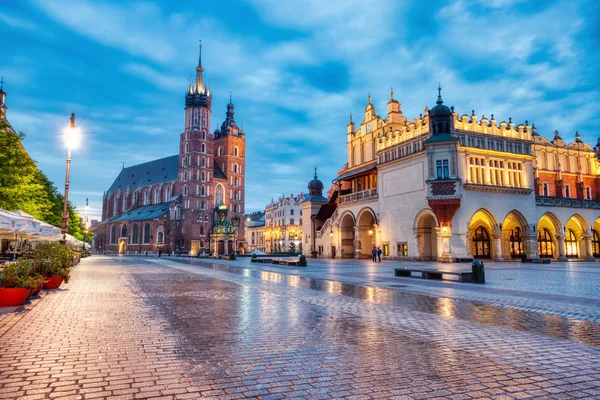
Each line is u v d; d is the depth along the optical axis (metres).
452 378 5.87
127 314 11.19
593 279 22.20
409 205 48.12
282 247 135.75
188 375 5.99
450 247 43.47
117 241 129.88
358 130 64.75
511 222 50.84
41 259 18.16
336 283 20.55
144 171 151.62
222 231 108.00
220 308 12.30
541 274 26.09
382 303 13.34
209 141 122.25
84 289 17.53
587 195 62.94
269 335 8.62
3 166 25.34
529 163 50.03
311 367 6.38
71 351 7.31
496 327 9.48
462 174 44.78
